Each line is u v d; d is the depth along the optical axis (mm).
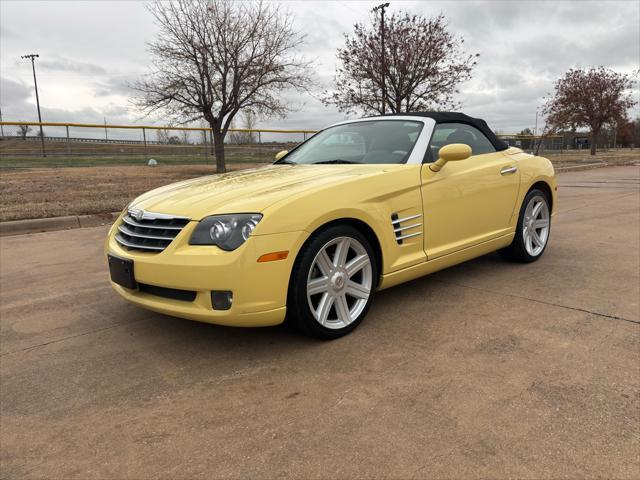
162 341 2965
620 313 3156
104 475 1779
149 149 19859
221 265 2438
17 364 2709
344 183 2867
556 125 32031
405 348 2744
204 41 15227
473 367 2494
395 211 3094
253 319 2533
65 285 4219
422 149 3447
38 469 1825
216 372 2541
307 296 2680
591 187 11258
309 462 1805
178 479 1743
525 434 1928
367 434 1960
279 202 2578
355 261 2930
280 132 21453
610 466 1732
